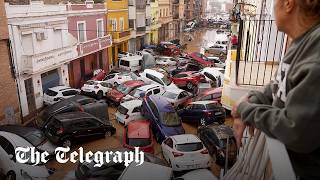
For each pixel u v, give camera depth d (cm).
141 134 1493
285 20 145
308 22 137
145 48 4369
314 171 140
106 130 1702
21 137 1241
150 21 4453
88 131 1609
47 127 1538
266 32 1019
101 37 2867
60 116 1573
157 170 748
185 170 1300
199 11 9862
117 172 1000
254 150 232
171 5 5959
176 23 6700
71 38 2442
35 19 1939
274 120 127
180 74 2741
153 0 4672
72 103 1752
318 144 114
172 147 1345
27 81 1892
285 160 141
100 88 2314
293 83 129
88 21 2712
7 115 1659
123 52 3550
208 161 1327
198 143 1359
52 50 2067
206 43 5959
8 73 1683
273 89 172
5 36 1616
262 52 1017
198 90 2450
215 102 1945
